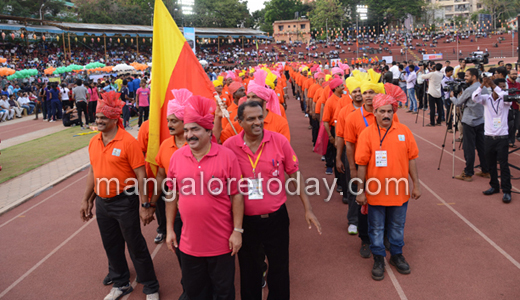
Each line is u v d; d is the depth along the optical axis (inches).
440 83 467.2
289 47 3107.8
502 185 229.6
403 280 158.6
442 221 210.8
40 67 1807.3
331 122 255.8
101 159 144.6
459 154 344.8
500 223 203.2
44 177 335.0
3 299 157.4
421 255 176.9
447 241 188.2
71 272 177.8
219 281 119.5
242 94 221.5
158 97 157.2
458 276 158.2
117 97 144.6
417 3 3614.7
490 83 227.9
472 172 271.7
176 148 142.1
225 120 182.7
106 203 146.8
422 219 215.3
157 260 186.9
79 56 2233.0
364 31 3275.1
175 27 160.7
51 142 505.7
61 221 239.8
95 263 185.8
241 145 125.8
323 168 326.3
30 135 581.9
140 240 149.9
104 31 2128.4
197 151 116.3
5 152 453.7
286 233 129.6
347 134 179.8
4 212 255.8
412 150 158.1
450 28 3905.0
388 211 163.5
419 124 504.1
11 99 855.1
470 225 203.6
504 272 158.9
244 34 2896.2
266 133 127.7
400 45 2967.5
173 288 161.2
